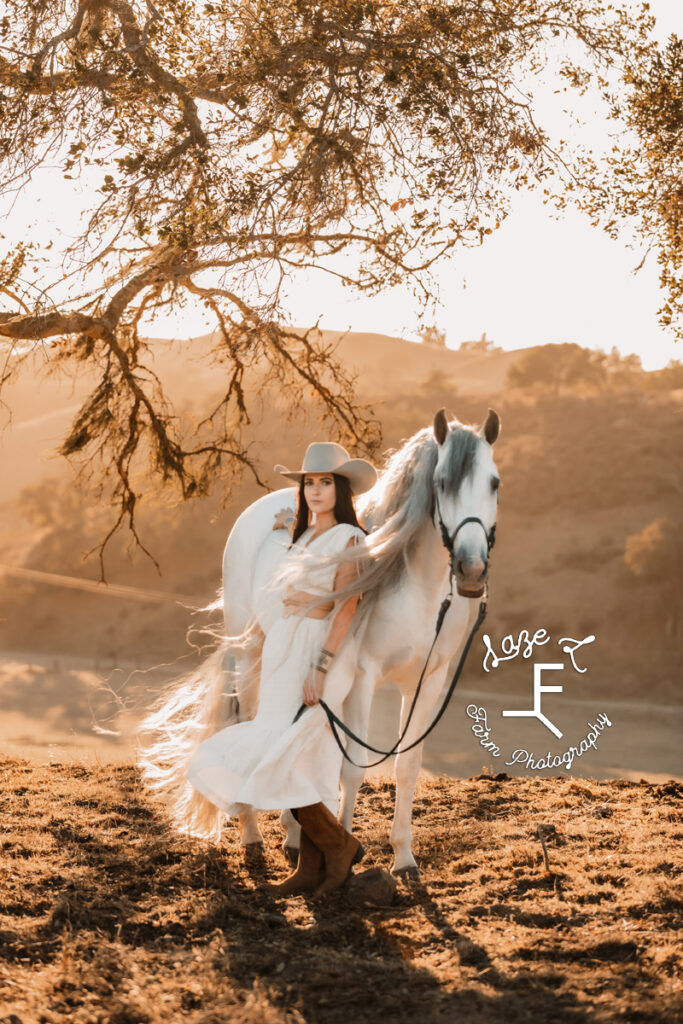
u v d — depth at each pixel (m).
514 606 70.31
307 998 3.57
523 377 123.62
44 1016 3.38
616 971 3.75
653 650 61.94
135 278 8.42
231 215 7.39
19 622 86.75
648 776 38.38
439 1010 3.44
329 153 7.49
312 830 4.64
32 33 8.09
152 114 7.84
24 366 9.16
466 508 4.54
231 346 9.47
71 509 102.44
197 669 5.83
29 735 45.28
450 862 5.48
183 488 10.05
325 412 11.01
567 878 5.00
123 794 6.81
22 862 5.15
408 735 5.16
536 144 8.24
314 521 5.02
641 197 8.88
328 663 4.54
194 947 4.12
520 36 8.15
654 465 87.19
